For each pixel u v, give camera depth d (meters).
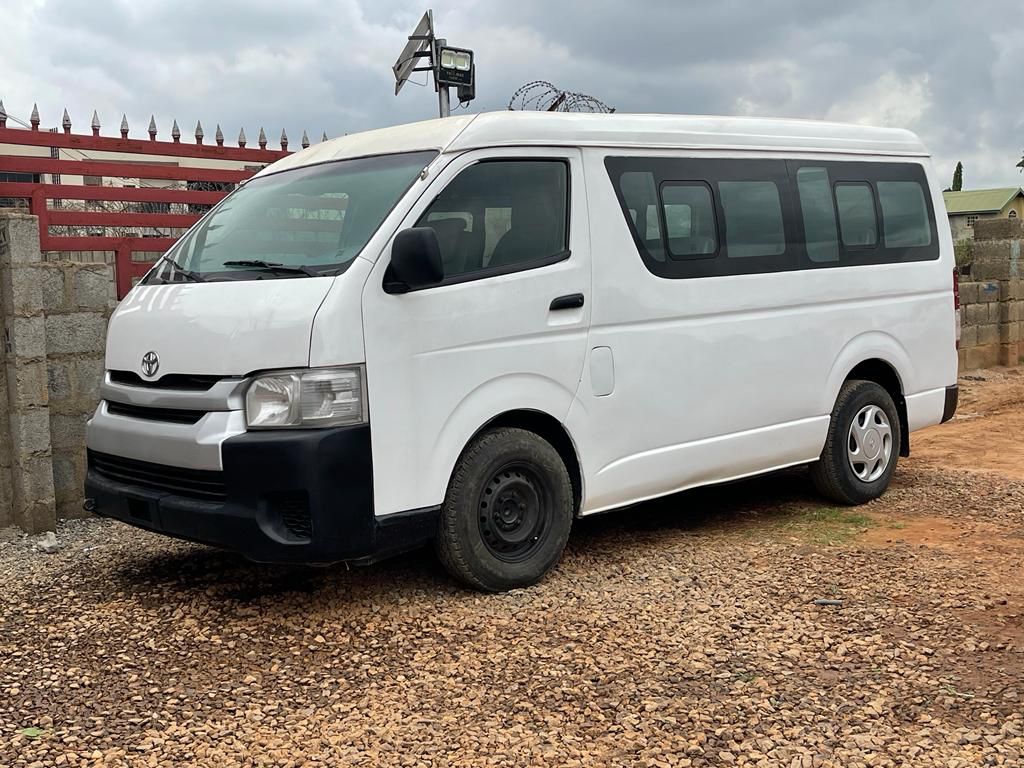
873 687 3.98
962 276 15.39
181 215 8.62
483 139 5.09
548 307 5.20
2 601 5.04
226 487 4.48
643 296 5.62
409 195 4.81
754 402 6.26
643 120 5.82
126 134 8.32
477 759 3.46
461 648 4.44
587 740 3.59
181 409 4.70
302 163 5.68
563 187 5.39
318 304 4.48
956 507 6.96
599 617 4.80
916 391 7.39
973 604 4.92
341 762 3.44
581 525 6.62
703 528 6.52
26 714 3.78
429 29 8.86
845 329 6.80
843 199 6.84
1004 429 10.27
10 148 9.27
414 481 4.72
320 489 4.40
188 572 5.51
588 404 5.42
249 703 3.90
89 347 6.75
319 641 4.52
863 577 5.38
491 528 5.10
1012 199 55.22
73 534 6.36
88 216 8.18
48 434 6.30
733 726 3.67
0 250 6.21
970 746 3.48
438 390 4.79
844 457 6.89
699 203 5.98
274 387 4.45
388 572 5.48
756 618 4.78
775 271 6.34
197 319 4.74
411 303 4.70
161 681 4.10
